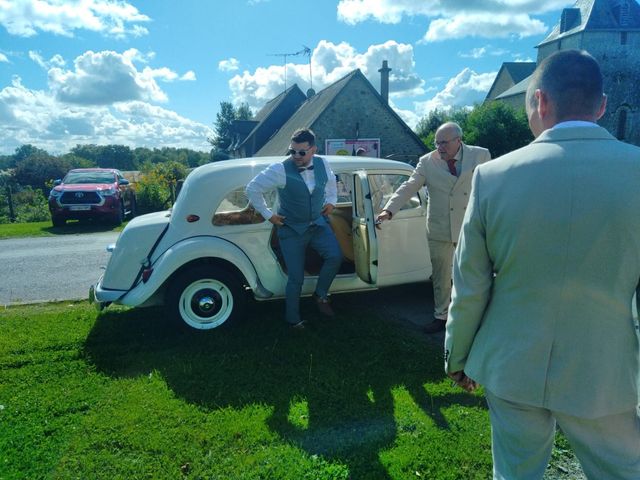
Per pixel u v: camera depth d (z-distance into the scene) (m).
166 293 4.34
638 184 1.32
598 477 1.52
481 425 2.92
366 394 3.32
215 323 4.45
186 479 2.49
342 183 5.04
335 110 23.86
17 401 3.26
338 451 2.69
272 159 4.75
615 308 1.37
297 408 3.14
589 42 41.06
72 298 5.97
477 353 1.59
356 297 5.56
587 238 1.32
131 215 16.56
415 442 2.77
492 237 1.47
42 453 2.70
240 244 4.42
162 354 4.01
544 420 1.54
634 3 41.50
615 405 1.40
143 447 2.74
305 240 4.18
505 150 32.59
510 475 1.60
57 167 45.19
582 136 1.41
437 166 4.13
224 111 68.69
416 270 5.02
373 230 4.04
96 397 3.32
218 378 3.57
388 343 4.16
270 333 4.38
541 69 1.56
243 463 2.60
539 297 1.40
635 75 41.59
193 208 4.34
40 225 14.08
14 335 4.50
